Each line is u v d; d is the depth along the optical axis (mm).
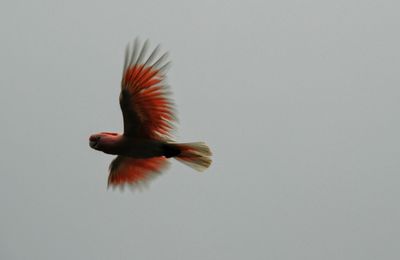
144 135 16281
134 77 15477
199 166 16469
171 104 15719
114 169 18078
